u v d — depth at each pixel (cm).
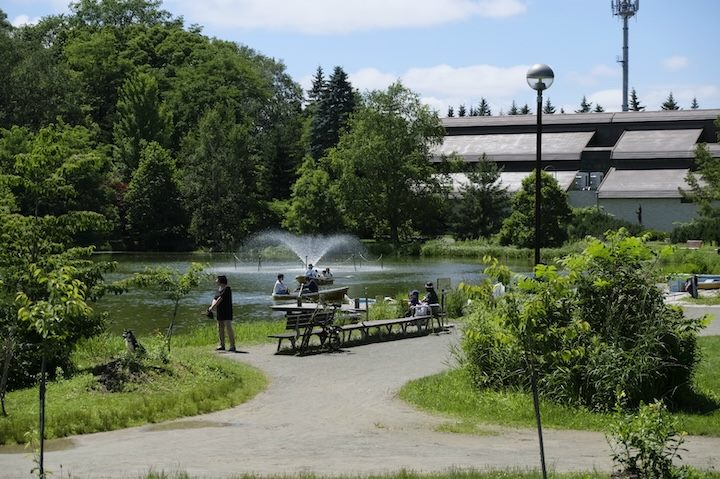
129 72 11875
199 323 3453
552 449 1279
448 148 11788
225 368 1931
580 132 11706
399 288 5000
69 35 13225
